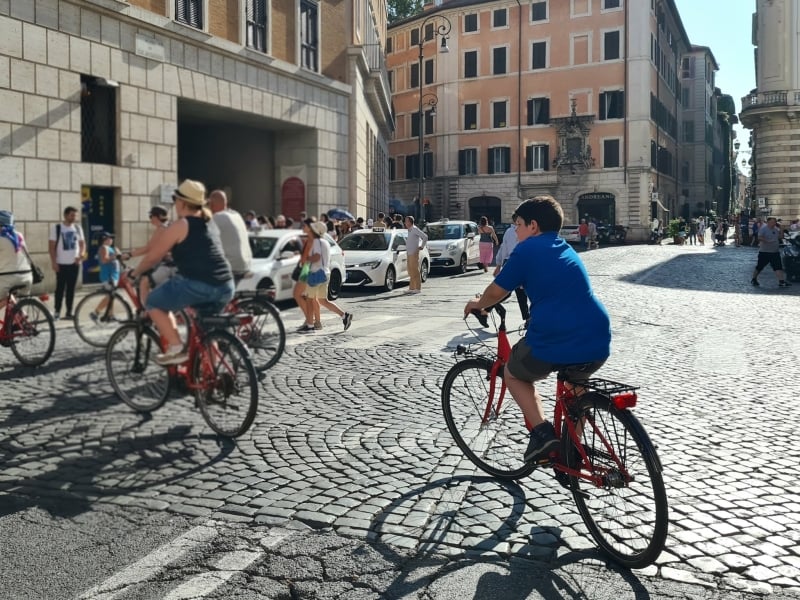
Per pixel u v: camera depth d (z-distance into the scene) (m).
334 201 27.67
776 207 44.59
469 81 59.88
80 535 4.04
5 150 15.90
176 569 3.64
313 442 5.70
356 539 3.97
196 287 5.82
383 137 46.41
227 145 27.70
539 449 4.20
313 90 26.22
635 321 12.71
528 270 4.09
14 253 8.71
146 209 19.30
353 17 28.62
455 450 5.49
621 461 3.75
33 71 16.33
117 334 6.60
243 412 5.72
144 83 19.11
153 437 5.85
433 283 21.16
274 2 24.23
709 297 16.52
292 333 11.30
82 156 17.97
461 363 5.16
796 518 4.23
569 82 55.88
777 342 10.48
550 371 4.18
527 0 56.91
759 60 45.44
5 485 4.79
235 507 4.41
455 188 60.78
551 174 56.75
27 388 7.50
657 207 57.19
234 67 22.31
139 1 18.94
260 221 20.56
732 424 6.19
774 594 3.39
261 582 3.50
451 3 60.28
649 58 53.84
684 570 3.63
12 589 3.43
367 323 12.48
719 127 97.00
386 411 6.63
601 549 3.86
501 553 3.81
